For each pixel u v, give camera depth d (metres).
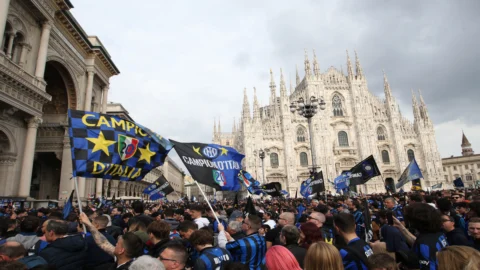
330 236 9.06
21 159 25.89
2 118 23.88
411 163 24.28
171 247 4.94
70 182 34.03
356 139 73.44
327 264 3.73
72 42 35.25
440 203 9.30
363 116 73.94
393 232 7.30
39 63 27.47
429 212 5.72
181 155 9.15
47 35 28.62
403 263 5.60
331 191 67.62
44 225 7.19
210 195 95.88
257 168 68.06
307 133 72.19
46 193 39.81
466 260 3.37
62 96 36.59
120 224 11.39
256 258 6.36
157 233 6.51
